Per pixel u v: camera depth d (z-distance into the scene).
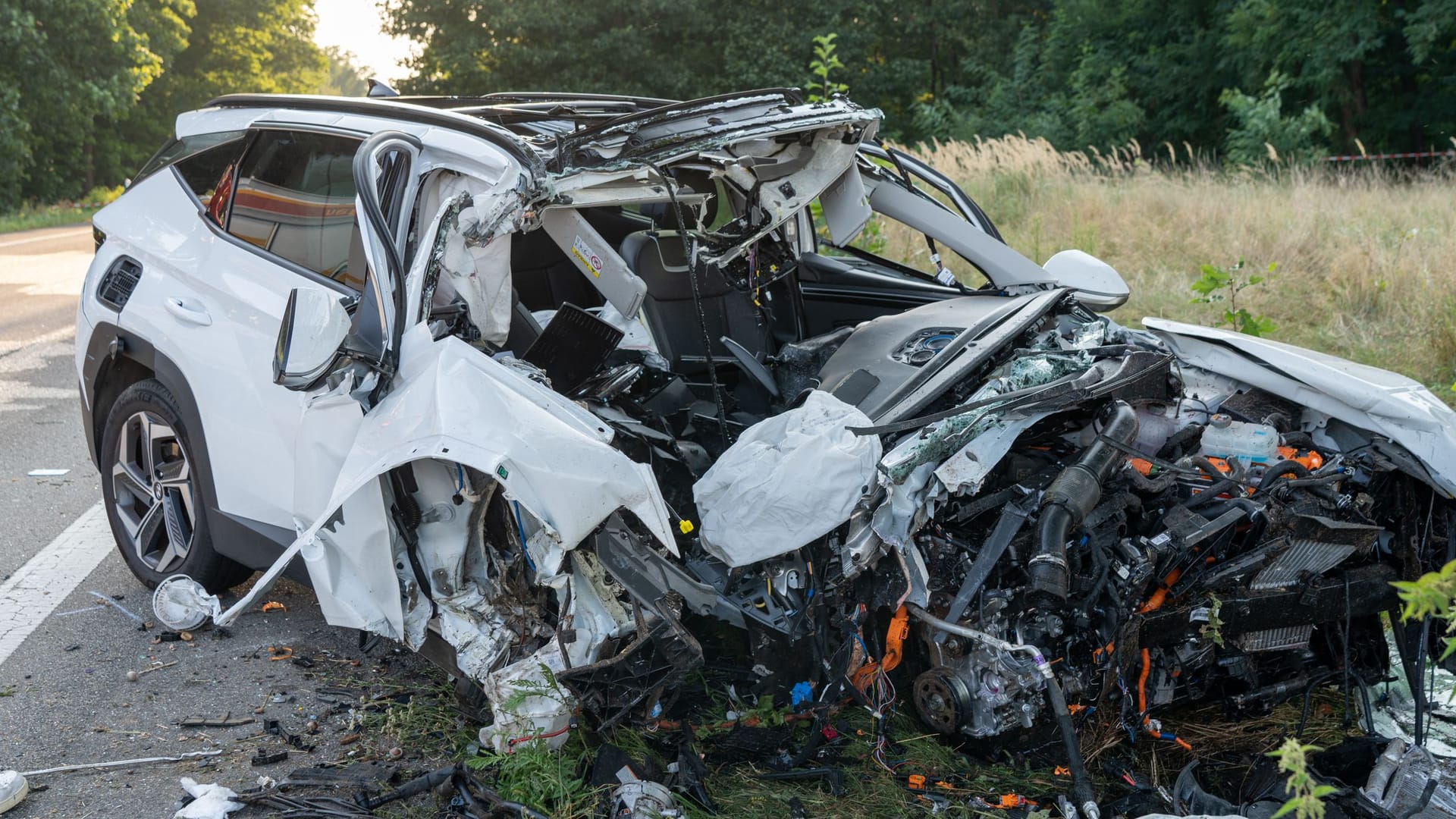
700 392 4.02
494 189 3.17
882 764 3.13
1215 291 7.93
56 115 38.06
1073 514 2.92
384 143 3.40
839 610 3.10
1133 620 3.01
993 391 3.27
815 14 32.53
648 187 3.44
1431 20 20.12
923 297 4.75
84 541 5.04
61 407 7.66
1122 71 25.25
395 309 3.19
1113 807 2.90
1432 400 3.60
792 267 4.44
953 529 3.19
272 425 3.63
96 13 38.03
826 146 3.96
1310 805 1.99
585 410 3.08
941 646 3.08
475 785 2.94
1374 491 3.50
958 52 35.50
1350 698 3.59
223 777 3.10
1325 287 8.81
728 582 3.13
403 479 3.05
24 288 13.94
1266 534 3.15
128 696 3.58
